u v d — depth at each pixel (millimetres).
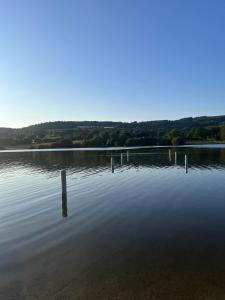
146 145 162750
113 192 25281
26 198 23938
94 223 16234
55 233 14750
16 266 11094
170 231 14453
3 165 59406
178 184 28625
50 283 9766
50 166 54875
